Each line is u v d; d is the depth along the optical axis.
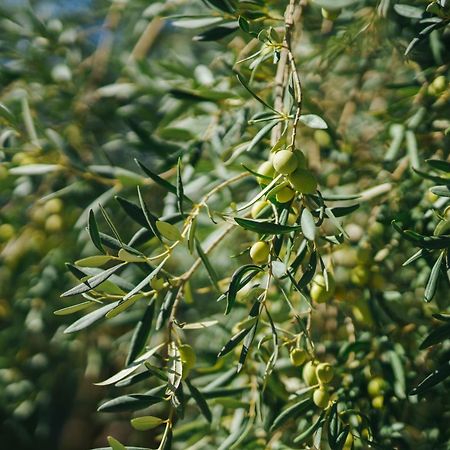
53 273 1.58
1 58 1.66
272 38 1.07
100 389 1.93
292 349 1.11
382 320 1.22
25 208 1.59
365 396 1.18
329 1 1.13
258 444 1.23
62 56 1.69
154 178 1.10
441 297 1.23
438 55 1.21
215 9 1.16
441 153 1.24
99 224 1.60
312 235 0.98
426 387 1.04
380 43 1.31
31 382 1.73
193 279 1.54
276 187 0.98
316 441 1.08
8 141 1.41
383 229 1.24
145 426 1.06
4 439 2.00
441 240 1.03
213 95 1.32
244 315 1.36
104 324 1.56
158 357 1.06
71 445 2.00
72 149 1.39
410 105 1.28
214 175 1.35
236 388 1.22
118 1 1.64
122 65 1.67
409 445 1.17
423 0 1.19
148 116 1.61
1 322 1.68
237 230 1.46
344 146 1.37
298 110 1.00
